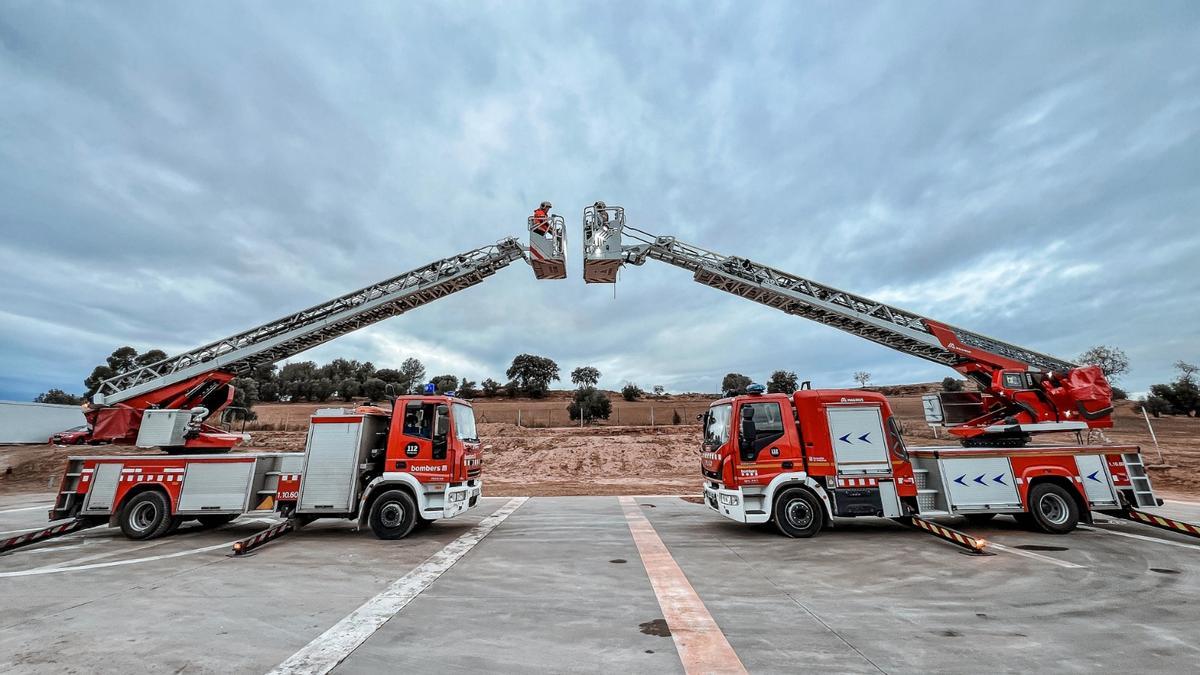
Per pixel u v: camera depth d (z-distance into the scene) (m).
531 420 40.88
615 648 4.27
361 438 9.43
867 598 5.61
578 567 7.05
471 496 9.95
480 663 3.98
